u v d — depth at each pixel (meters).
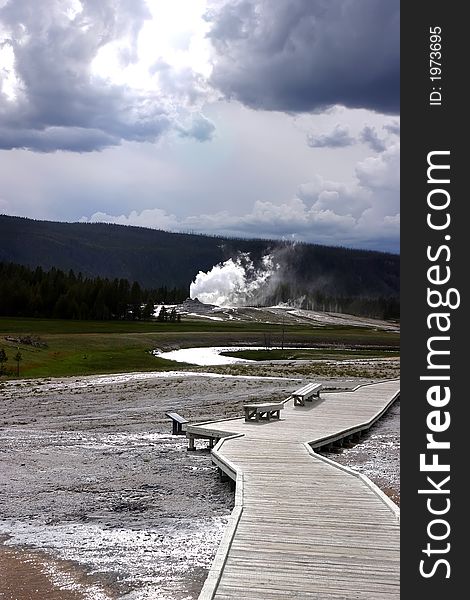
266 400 35.78
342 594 8.88
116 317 157.25
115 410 32.50
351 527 11.62
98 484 17.84
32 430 26.81
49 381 46.34
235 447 19.25
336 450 22.34
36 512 15.23
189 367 61.31
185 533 13.59
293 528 11.56
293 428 23.05
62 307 147.88
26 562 11.96
